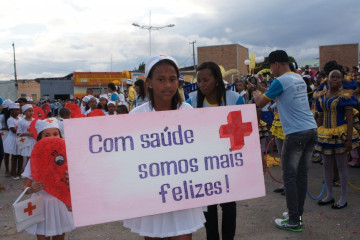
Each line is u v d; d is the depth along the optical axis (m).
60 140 2.56
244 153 2.17
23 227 2.43
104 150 1.92
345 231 3.64
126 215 1.93
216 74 2.86
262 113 7.52
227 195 2.12
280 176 6.17
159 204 1.98
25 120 6.69
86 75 39.47
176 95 2.18
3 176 7.27
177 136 2.04
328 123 4.36
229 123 2.13
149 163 1.99
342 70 4.50
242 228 3.83
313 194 5.03
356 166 6.59
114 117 1.94
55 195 2.50
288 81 3.48
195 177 2.06
